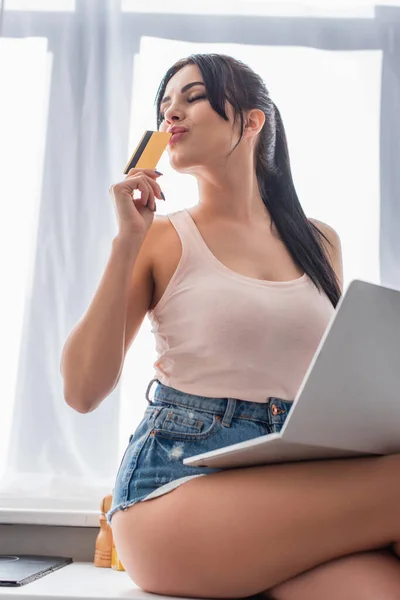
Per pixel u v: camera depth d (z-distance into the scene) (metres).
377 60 1.99
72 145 1.91
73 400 1.18
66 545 1.61
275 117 1.46
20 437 1.73
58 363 1.78
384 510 0.89
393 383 0.86
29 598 0.99
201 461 0.97
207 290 1.19
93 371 1.17
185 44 1.99
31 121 1.93
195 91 1.35
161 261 1.27
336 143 1.93
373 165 1.92
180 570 0.98
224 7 2.01
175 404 1.14
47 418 1.75
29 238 1.85
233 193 1.34
